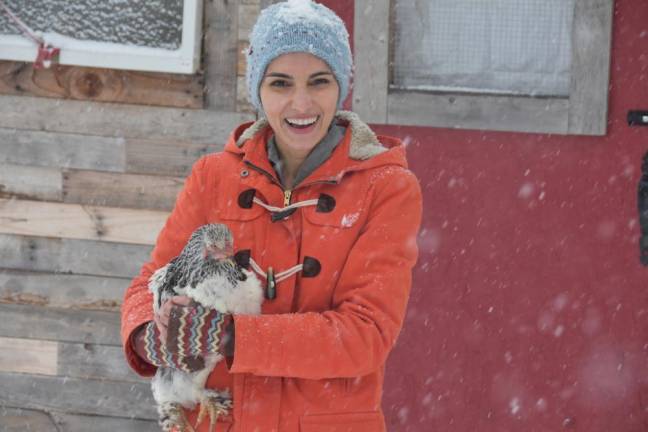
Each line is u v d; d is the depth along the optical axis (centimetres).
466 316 480
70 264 477
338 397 231
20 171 472
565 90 462
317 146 242
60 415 489
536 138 464
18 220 476
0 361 489
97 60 449
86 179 469
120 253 472
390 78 465
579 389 480
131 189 467
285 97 232
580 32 450
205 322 215
